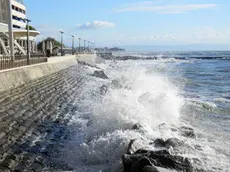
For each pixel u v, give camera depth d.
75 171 6.41
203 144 7.41
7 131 8.67
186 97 16.50
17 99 13.74
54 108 13.18
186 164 5.71
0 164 6.36
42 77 23.33
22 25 46.06
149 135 7.74
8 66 17.86
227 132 9.30
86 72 34.72
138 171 5.46
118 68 40.12
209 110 12.78
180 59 81.00
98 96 16.06
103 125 9.20
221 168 5.80
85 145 7.57
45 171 6.41
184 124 10.19
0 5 28.53
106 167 6.61
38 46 59.56
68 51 68.88
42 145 8.06
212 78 28.52
